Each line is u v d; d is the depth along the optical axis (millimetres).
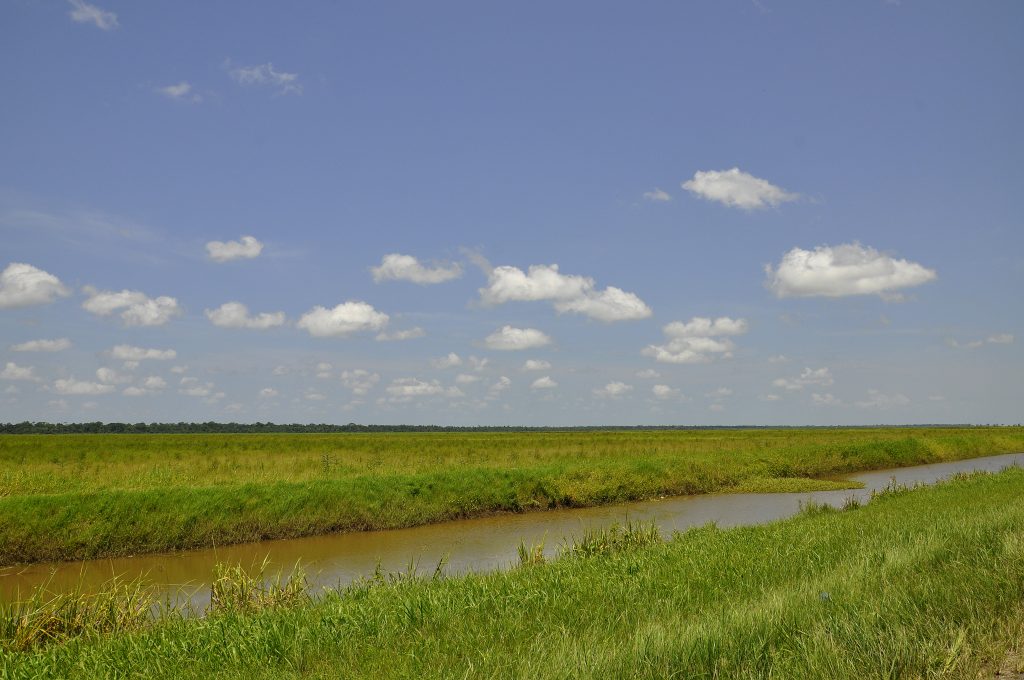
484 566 14742
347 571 14445
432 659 5742
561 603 7543
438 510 21156
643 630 5859
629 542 12914
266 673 5770
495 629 6586
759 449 40188
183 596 12273
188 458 32125
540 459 33469
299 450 41469
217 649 6625
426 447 44844
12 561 15062
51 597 12273
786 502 25125
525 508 23312
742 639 5387
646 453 38281
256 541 17797
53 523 15836
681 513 22516
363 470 26188
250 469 25922
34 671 6289
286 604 9156
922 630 5316
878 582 7023
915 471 37625
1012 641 5109
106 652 6746
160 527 16688
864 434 77750
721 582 8219
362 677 5469
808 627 5695
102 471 23922
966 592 6227
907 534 10375
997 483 19391
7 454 35906
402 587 9016
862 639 5156
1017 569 6867
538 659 5336
